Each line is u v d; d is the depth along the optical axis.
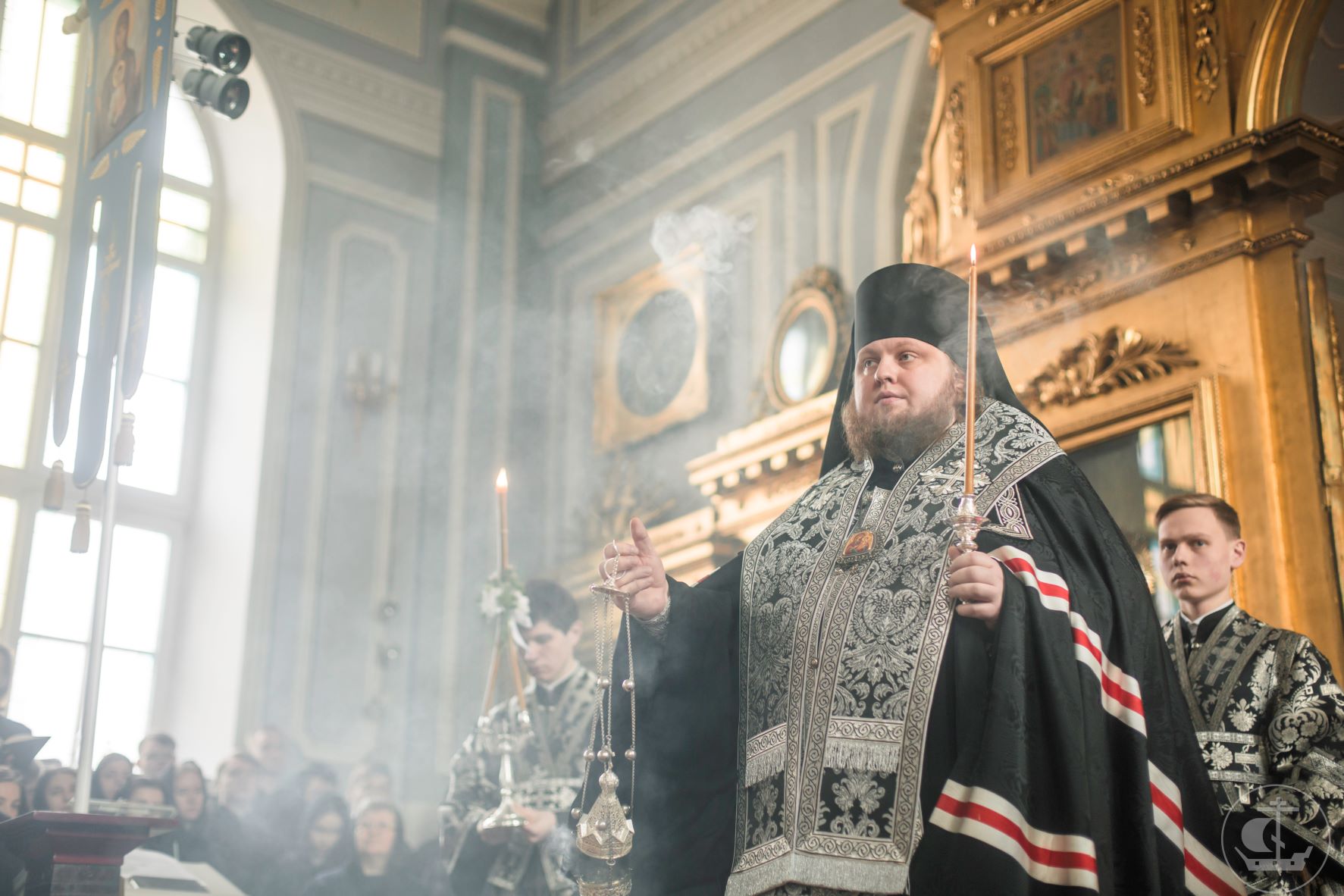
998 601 2.62
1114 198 6.66
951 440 3.06
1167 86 6.71
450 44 14.46
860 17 11.54
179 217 13.45
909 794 2.65
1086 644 2.62
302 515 12.73
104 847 3.67
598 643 3.11
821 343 10.61
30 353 12.25
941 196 7.92
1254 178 6.24
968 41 7.82
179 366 13.12
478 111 14.39
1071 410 6.71
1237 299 6.26
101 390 5.35
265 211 13.44
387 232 13.80
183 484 12.88
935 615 2.77
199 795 8.39
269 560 12.48
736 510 10.25
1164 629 4.39
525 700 5.79
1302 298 6.15
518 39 14.60
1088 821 2.46
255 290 13.29
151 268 5.29
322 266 13.40
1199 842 2.67
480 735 5.86
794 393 10.66
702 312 12.14
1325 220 6.36
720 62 12.76
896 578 2.87
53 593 11.93
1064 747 2.51
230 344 13.26
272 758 10.12
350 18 14.03
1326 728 3.90
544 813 5.45
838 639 2.86
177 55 12.01
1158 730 2.69
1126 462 6.46
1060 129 7.22
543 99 14.55
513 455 13.51
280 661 12.29
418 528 13.12
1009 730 2.51
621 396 12.81
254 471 12.70
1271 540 5.87
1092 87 7.11
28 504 11.93
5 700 7.10
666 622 3.02
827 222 11.23
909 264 3.25
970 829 2.46
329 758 12.15
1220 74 6.55
